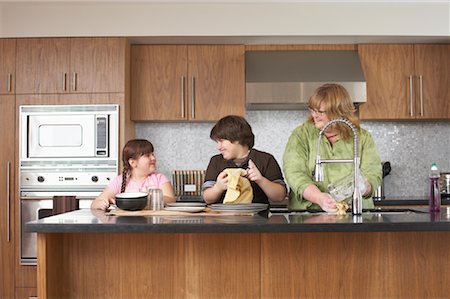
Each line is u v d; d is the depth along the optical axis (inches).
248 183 105.2
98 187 179.6
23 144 180.9
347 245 94.7
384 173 197.3
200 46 191.9
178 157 203.5
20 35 182.2
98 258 95.4
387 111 190.7
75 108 181.2
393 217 91.8
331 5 182.1
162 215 98.6
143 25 181.9
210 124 203.5
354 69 188.7
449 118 191.0
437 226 82.9
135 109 190.7
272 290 94.3
